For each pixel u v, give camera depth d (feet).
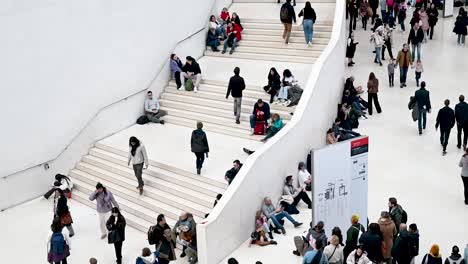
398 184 48.34
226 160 48.47
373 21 89.76
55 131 51.75
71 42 51.85
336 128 54.39
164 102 60.95
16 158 49.08
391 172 50.44
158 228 37.29
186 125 57.93
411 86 68.80
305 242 38.86
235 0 76.48
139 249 42.04
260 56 65.26
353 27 89.56
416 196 46.29
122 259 40.60
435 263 33.45
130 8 57.26
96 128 55.47
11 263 40.98
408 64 67.31
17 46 47.67
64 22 50.98
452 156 52.75
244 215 41.78
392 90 68.03
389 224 35.42
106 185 49.65
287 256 39.68
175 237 38.06
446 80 69.26
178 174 47.50
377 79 64.23
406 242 34.14
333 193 34.19
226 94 57.67
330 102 56.59
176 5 63.36
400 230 34.55
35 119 49.96
